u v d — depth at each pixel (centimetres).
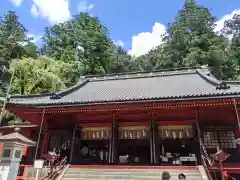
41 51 4922
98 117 1700
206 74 1972
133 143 2131
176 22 4706
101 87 2108
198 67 2159
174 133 1543
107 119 1694
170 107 1395
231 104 1303
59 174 1266
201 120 1520
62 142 1748
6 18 4634
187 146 1947
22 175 1334
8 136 874
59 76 3170
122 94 1692
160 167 1252
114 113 1605
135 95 1586
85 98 1694
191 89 1581
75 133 1633
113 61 5091
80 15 5028
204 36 3981
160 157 1555
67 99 1686
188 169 1208
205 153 1269
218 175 1261
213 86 1534
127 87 1966
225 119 1484
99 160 1864
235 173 1220
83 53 4503
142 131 1603
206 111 1490
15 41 4197
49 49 4684
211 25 4353
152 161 1420
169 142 1984
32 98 1705
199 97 1270
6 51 3944
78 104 1470
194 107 1445
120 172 1252
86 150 1916
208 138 1476
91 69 4403
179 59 4150
